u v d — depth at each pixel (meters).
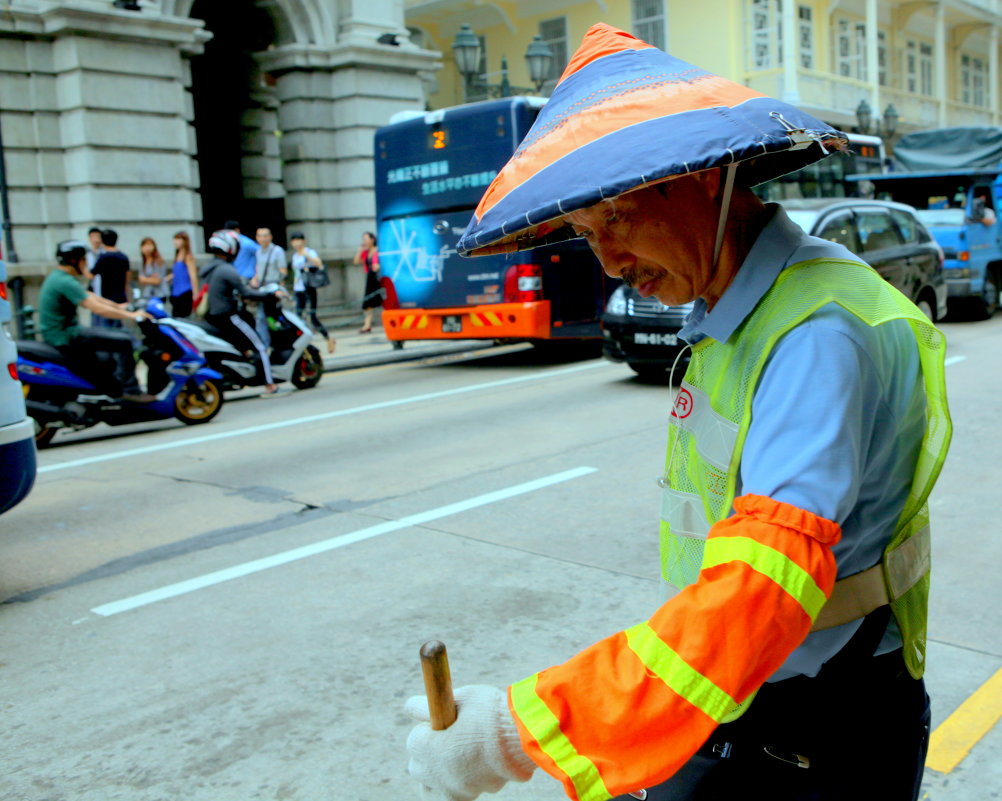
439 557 4.82
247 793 2.84
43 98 14.51
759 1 25.88
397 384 11.25
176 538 5.42
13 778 2.98
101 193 14.61
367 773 2.91
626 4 27.33
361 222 18.33
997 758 2.83
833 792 1.34
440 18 30.03
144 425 9.55
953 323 14.30
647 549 4.76
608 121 1.25
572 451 6.99
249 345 9.96
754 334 1.29
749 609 1.04
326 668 3.62
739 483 1.32
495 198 1.30
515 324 11.59
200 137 20.06
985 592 4.05
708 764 1.39
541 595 4.23
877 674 1.34
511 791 2.77
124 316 8.59
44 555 5.23
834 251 1.32
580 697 1.06
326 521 5.59
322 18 17.84
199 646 3.90
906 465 1.32
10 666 3.80
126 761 3.05
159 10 15.00
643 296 1.42
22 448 4.63
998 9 36.25
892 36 33.00
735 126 1.19
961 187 15.05
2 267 4.59
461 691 1.18
